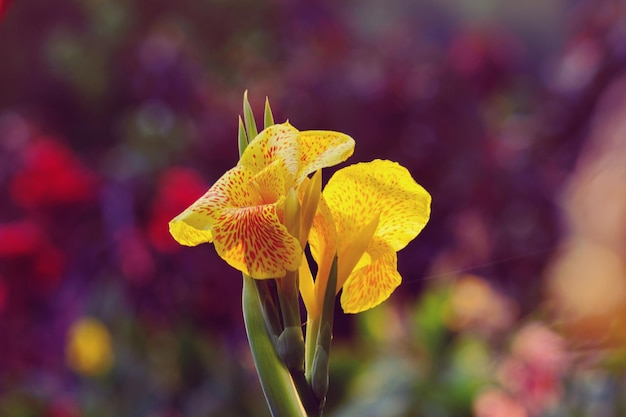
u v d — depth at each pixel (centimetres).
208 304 185
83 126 329
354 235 75
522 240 241
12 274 179
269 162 72
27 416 169
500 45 314
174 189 177
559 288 127
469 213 247
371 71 266
